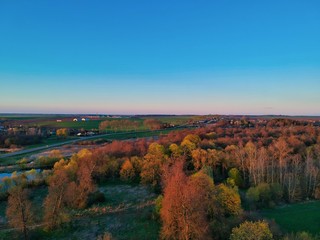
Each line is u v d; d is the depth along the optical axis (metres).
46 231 60.75
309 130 159.12
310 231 55.00
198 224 48.09
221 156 101.88
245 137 144.62
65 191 69.56
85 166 95.62
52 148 170.25
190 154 109.31
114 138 198.38
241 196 76.38
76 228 62.06
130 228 60.91
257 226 45.28
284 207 71.38
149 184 93.69
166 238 50.72
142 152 118.12
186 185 53.66
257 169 87.06
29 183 94.00
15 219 56.53
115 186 94.75
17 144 182.62
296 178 78.19
